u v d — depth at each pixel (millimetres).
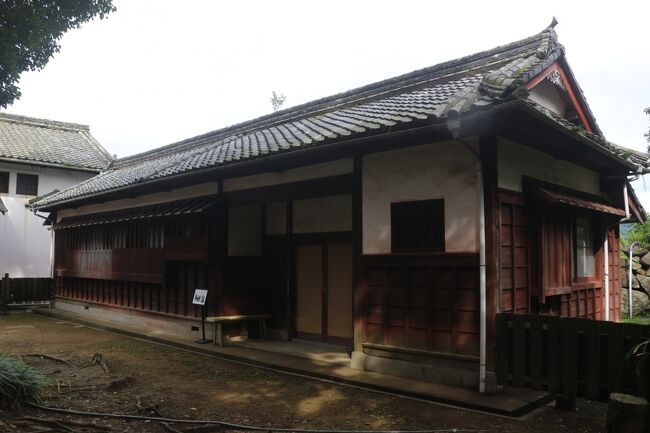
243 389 6848
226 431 5207
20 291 16781
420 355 6875
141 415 5629
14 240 19453
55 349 9930
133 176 13117
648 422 4566
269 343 9820
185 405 6090
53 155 20578
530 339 5902
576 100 8477
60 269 16594
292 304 10250
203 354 9367
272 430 5195
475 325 6395
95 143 23422
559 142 7121
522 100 5359
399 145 7133
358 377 7047
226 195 10227
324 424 5410
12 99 6828
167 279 11430
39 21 6566
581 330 5523
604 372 5352
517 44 8172
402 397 6379
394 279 7238
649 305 13359
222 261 10195
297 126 10086
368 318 7551
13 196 19578
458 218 6570
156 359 8922
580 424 5406
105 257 13914
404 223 7145
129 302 13227
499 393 6230
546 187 7227
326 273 9672
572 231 8133
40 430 4973
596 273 9211
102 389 6758
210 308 10414
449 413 5750
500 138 6566
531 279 7043
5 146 19906
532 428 5270
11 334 11992
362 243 7633
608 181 9742
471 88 6488
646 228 15617
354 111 9289
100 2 7172
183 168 10211
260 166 8766
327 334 9578
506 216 6605
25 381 5895
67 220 16359
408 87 9406
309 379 7375
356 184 7746
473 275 6438
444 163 6742
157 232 11859
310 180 8570
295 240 10234
